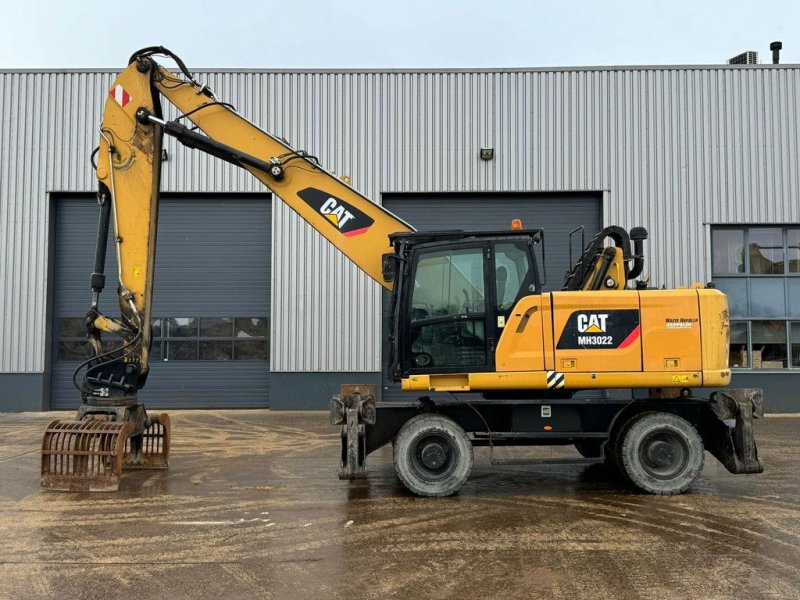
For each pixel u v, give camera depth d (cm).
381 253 779
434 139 1542
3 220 1543
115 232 770
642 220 1538
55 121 1555
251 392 1556
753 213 1533
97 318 774
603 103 1545
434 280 706
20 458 920
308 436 1145
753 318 1542
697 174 1540
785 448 1016
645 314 686
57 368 1560
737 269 1555
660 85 1548
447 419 693
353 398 698
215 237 1575
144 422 804
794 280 1546
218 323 1566
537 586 429
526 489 729
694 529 562
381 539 531
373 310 1516
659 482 689
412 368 698
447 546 513
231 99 1549
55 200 1578
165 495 687
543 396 731
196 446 1034
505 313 691
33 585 432
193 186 1542
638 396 829
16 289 1531
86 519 591
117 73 1562
